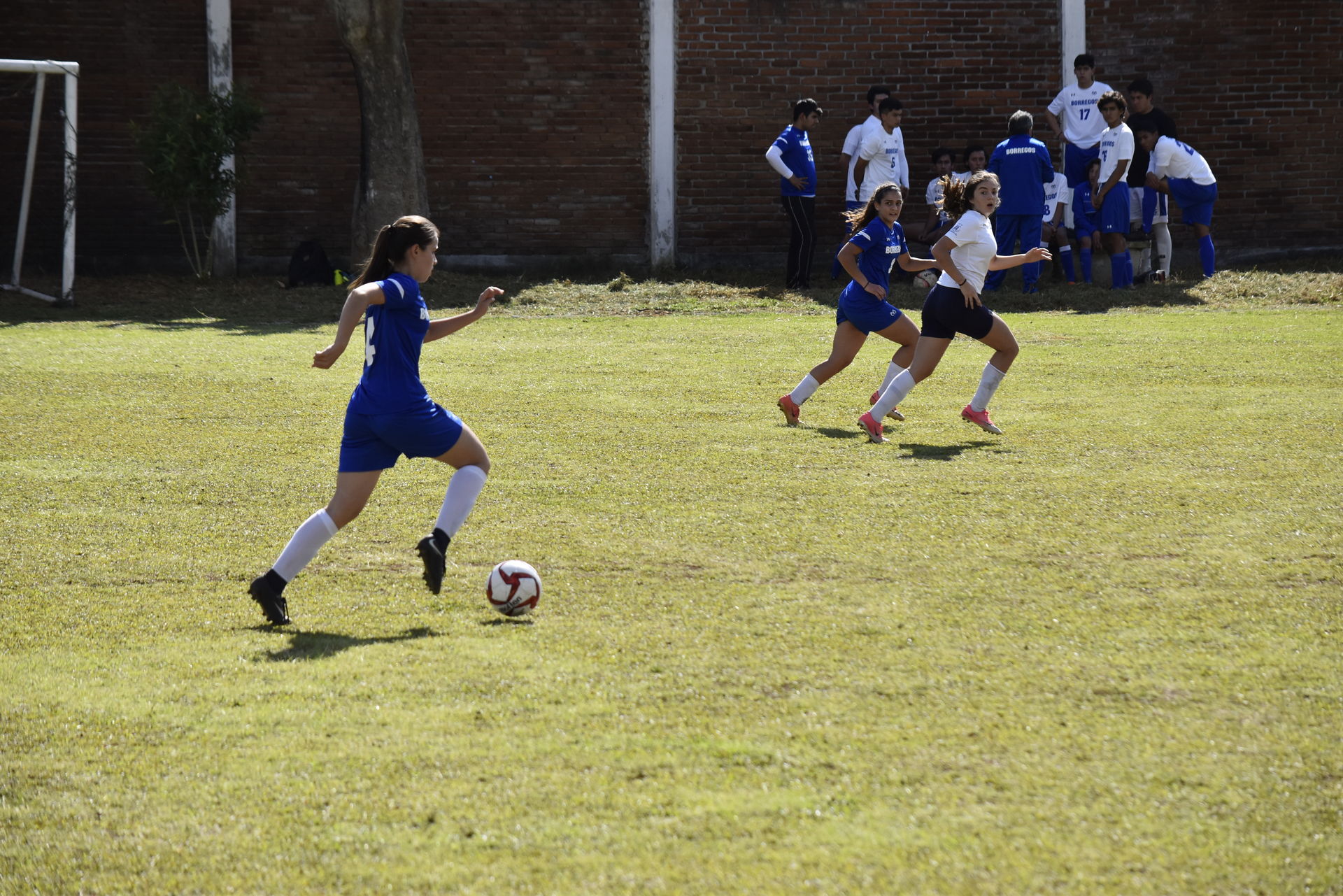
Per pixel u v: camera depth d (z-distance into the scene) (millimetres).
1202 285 53062
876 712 12398
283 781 11062
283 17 59969
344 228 61625
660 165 62250
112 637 14969
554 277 61438
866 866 9570
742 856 9719
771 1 61531
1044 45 62281
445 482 23297
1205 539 18656
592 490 22312
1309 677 13180
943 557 18000
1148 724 12047
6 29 58250
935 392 32500
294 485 22938
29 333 44219
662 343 42250
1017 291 53156
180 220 60469
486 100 61688
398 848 9922
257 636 15008
